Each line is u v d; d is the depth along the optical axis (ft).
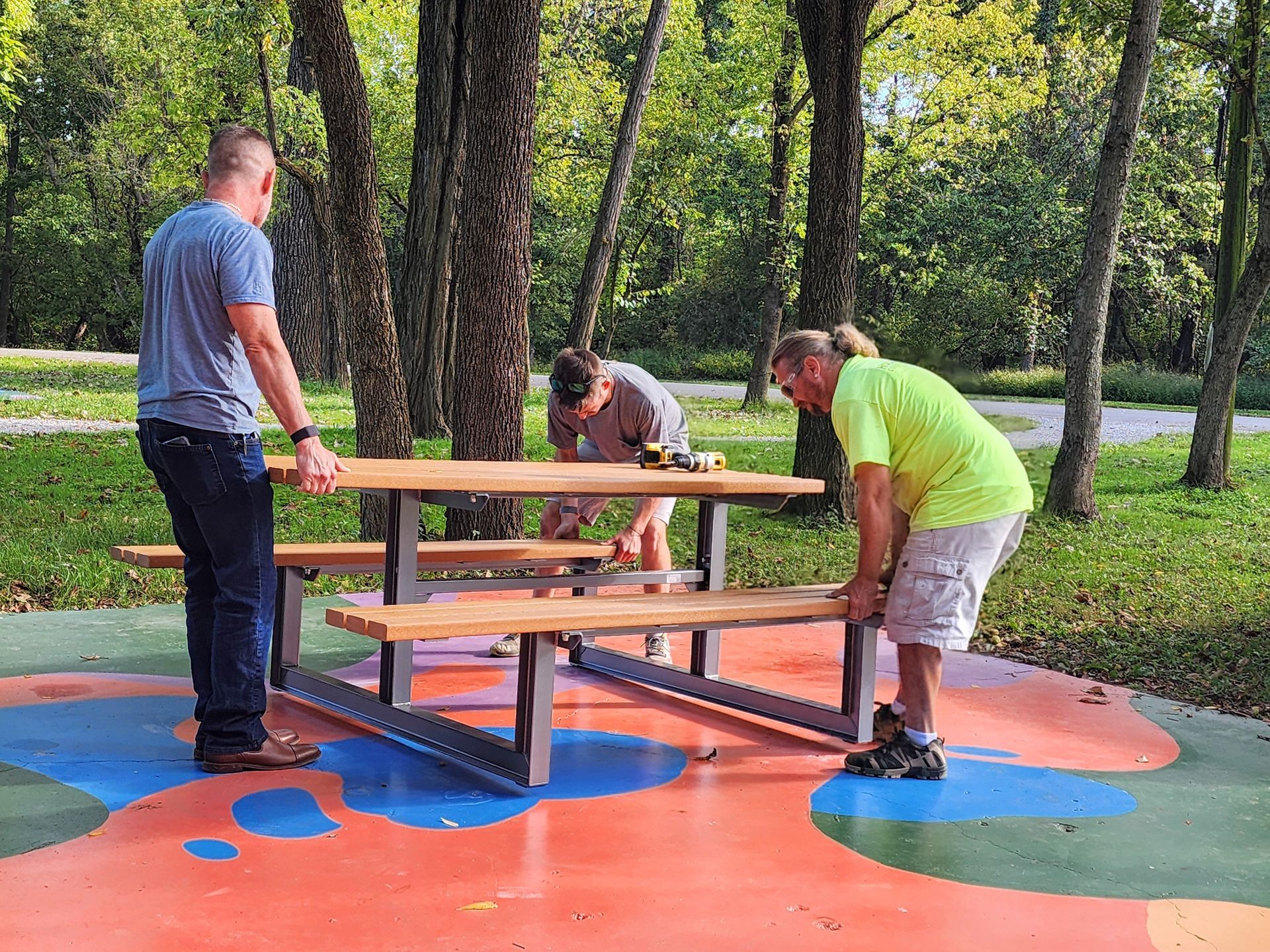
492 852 9.87
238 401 11.21
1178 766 13.88
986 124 97.04
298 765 12.22
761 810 11.46
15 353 109.81
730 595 13.66
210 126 71.82
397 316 62.64
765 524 35.53
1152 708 16.94
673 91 77.20
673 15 77.05
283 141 70.18
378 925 8.20
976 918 8.92
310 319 81.97
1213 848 10.89
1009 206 120.67
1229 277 48.73
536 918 8.48
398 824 10.48
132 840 9.70
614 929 8.34
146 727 13.25
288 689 15.58
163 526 27.63
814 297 33.91
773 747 14.01
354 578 24.41
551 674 11.76
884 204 115.24
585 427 17.61
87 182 138.41
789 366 13.25
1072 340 39.45
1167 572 30.91
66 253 138.41
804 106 74.90
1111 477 51.65
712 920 8.61
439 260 48.32
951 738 14.67
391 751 13.07
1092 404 39.29
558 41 78.23
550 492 12.81
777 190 78.95
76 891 8.57
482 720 14.47
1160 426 80.02
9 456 38.52
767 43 72.02
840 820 11.21
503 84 25.13
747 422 70.69
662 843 10.32
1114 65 113.80
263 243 11.09
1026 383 106.01
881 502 12.45
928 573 12.25
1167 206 110.22
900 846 10.53
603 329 90.38
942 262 119.44
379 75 79.05
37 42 127.85
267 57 63.41
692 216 87.76
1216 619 24.76
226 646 11.63
